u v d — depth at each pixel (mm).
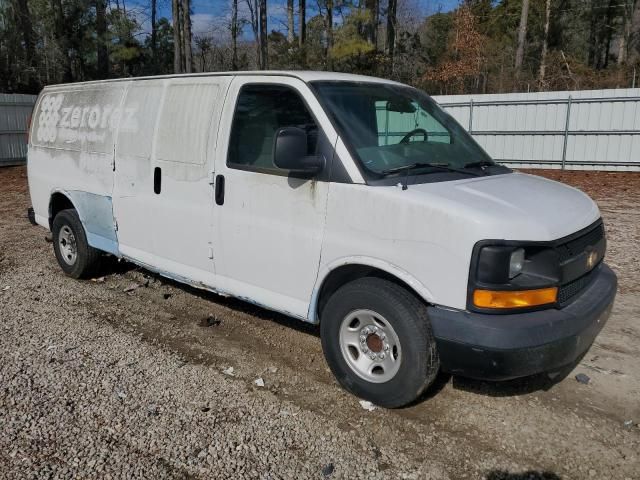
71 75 29234
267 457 3236
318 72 4258
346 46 27531
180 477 3068
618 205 10867
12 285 6258
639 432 3479
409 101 4480
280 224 4000
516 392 3926
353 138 3762
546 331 3172
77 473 3094
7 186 14500
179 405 3768
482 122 17906
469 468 3148
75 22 29344
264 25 33062
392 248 3451
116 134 5371
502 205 3363
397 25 34969
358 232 3596
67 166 6082
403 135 4242
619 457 3244
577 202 3861
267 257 4129
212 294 5910
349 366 3816
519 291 3184
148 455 3248
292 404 3789
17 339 4801
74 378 4117
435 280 3301
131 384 4035
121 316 5328
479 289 3164
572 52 37219
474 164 4277
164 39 37688
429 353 3418
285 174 3941
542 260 3252
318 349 4605
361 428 3521
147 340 4789
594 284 3770
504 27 35344
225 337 4840
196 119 4586
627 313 5258
